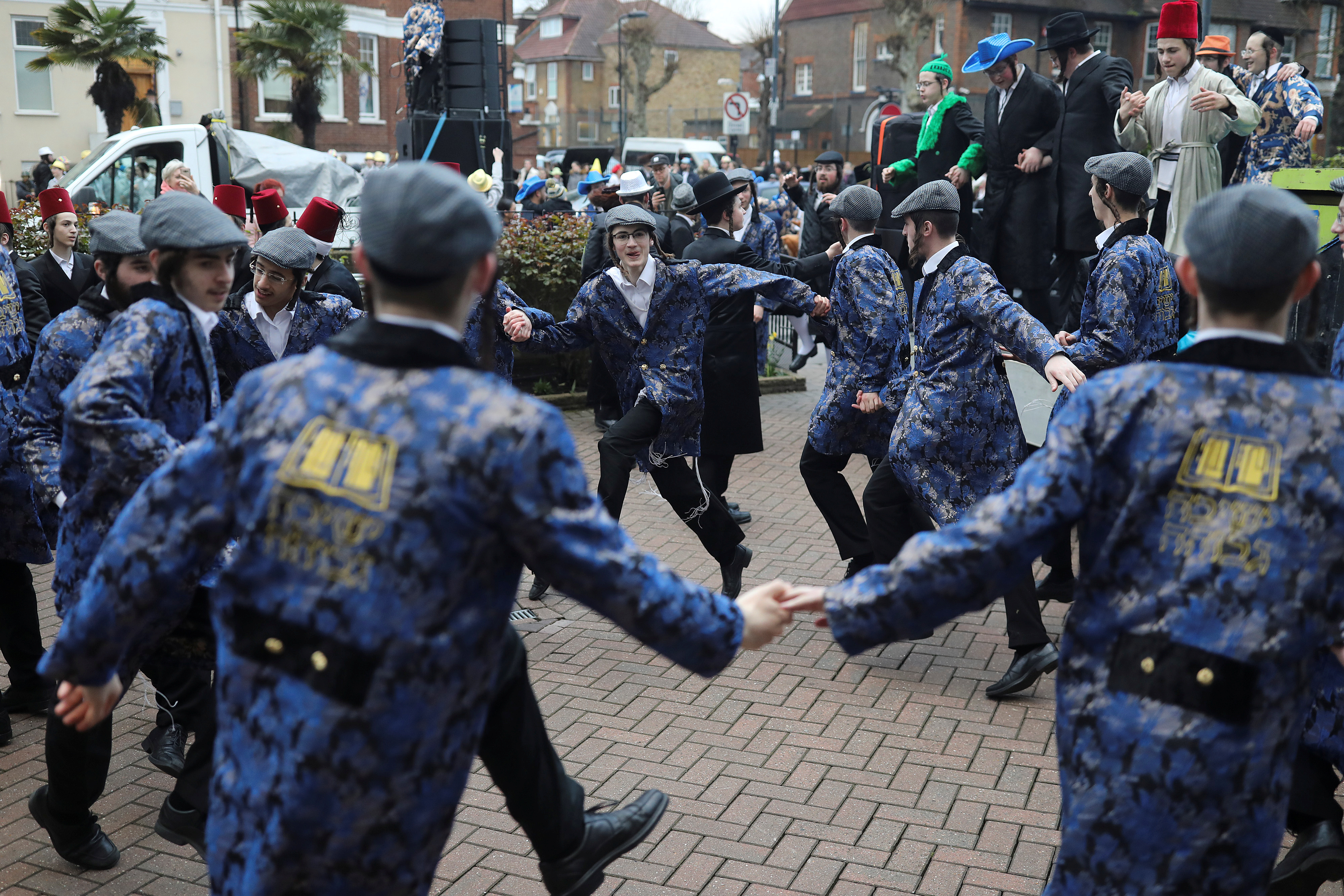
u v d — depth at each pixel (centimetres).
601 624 584
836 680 509
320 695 196
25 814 396
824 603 237
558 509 201
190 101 3167
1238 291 213
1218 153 777
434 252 199
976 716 472
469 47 1436
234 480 209
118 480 294
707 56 7256
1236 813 209
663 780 419
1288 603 206
